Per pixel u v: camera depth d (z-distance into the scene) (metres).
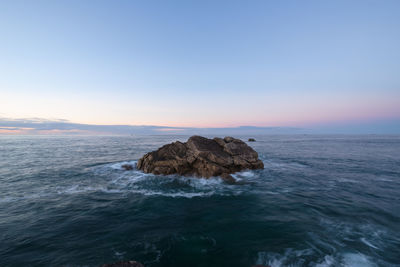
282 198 13.98
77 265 6.83
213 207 12.48
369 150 47.50
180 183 18.14
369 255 7.29
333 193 15.03
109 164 27.36
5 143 74.00
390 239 8.38
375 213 11.13
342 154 39.41
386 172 22.52
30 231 9.17
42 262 6.94
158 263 7.05
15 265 6.76
